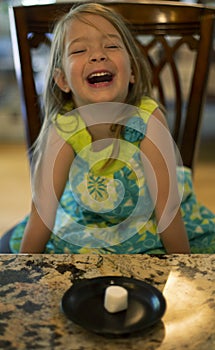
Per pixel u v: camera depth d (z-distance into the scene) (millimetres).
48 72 1212
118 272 797
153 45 1440
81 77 1098
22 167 3213
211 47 1412
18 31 1369
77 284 728
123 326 652
